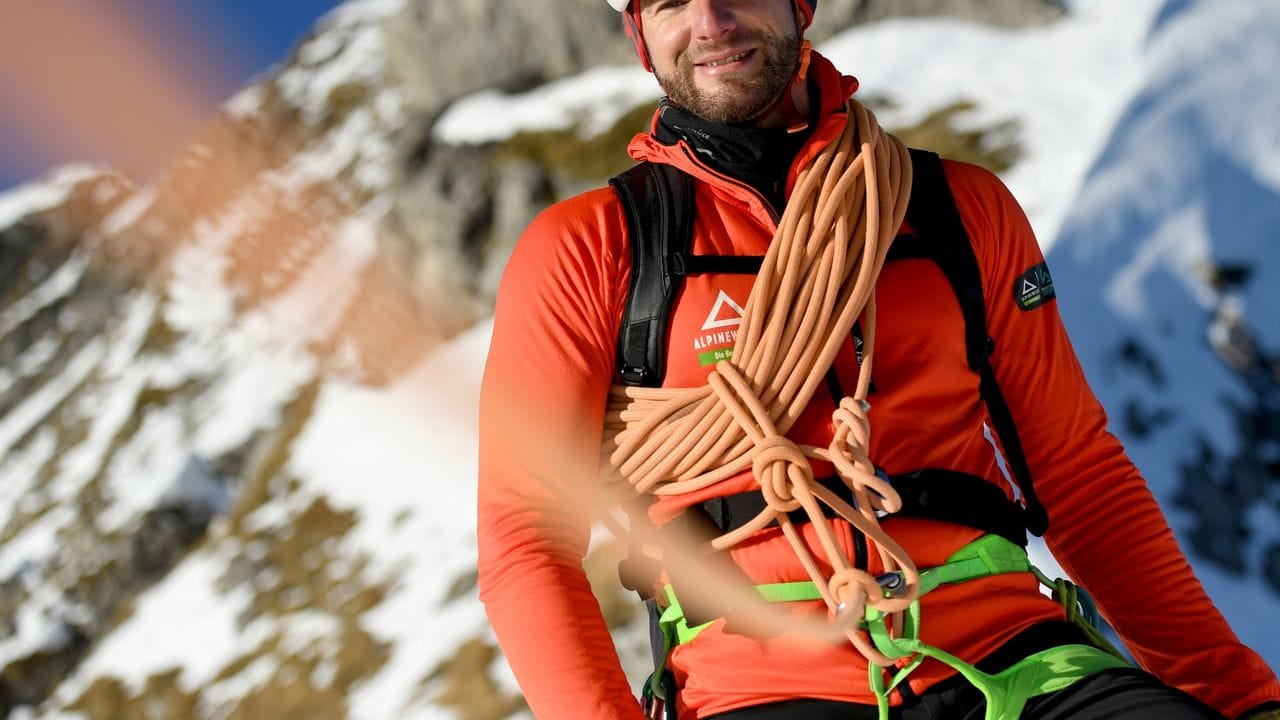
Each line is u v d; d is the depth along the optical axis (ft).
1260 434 24.66
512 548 4.95
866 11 58.34
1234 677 5.45
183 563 60.70
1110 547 5.76
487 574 4.99
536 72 65.77
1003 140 44.98
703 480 5.10
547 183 57.98
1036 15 54.44
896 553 4.73
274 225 74.95
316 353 67.92
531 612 4.81
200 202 85.15
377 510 53.47
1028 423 5.78
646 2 5.54
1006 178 42.09
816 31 59.06
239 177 79.71
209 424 70.13
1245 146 31.04
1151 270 28.63
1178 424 25.44
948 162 5.63
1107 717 4.66
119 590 62.28
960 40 54.49
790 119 5.61
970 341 5.38
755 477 4.95
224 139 79.87
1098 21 52.47
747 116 5.44
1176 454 24.97
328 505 55.57
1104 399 26.48
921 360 5.24
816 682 4.92
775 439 4.89
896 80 52.85
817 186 5.29
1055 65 50.03
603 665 4.77
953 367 5.32
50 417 83.97
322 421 63.26
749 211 5.39
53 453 78.95
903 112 50.19
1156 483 24.62
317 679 42.09
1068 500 5.84
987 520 5.20
